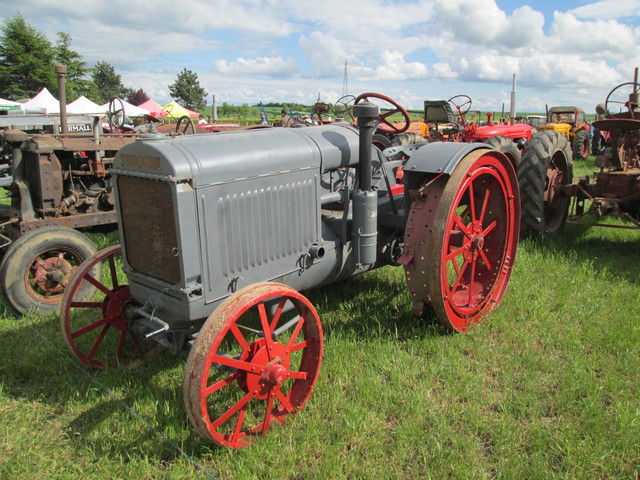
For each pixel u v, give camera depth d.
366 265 3.34
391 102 3.25
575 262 4.46
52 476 2.15
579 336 3.15
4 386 2.85
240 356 2.27
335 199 3.08
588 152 13.80
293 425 2.41
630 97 5.39
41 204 4.46
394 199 3.59
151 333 2.38
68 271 3.98
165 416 2.47
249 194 2.53
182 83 62.94
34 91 40.00
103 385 2.80
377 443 2.24
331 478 2.07
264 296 2.21
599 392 2.56
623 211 5.04
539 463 2.08
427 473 2.05
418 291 3.02
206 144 2.47
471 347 3.07
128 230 2.66
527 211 5.03
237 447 2.23
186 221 2.28
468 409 2.46
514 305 3.63
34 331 3.50
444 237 2.89
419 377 2.80
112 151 5.15
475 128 9.75
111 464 2.22
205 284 2.40
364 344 3.12
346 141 3.12
